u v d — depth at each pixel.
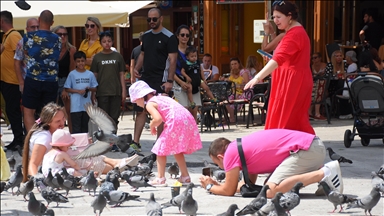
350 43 26.44
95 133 10.48
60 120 11.51
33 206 8.59
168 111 10.99
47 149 11.34
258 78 10.24
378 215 8.71
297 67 10.31
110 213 9.09
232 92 20.81
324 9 25.89
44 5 19.66
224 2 25.50
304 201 9.63
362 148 15.39
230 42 28.27
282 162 9.67
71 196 10.41
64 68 16.41
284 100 10.34
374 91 15.12
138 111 15.21
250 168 9.88
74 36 30.23
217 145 10.36
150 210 8.27
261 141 9.81
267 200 8.90
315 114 21.25
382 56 24.16
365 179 11.44
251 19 28.50
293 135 9.78
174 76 16.58
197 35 27.91
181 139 10.92
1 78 15.70
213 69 22.92
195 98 17.34
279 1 10.44
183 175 11.20
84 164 11.77
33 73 14.62
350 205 8.59
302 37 10.29
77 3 20.05
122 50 31.42
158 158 11.18
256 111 24.92
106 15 19.34
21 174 10.50
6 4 19.52
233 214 8.02
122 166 11.91
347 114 21.50
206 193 10.35
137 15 31.30
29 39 14.55
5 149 15.87
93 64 15.78
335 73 22.19
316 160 9.64
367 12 25.64
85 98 15.56
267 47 14.98
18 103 15.78
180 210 9.02
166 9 30.11
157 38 15.05
